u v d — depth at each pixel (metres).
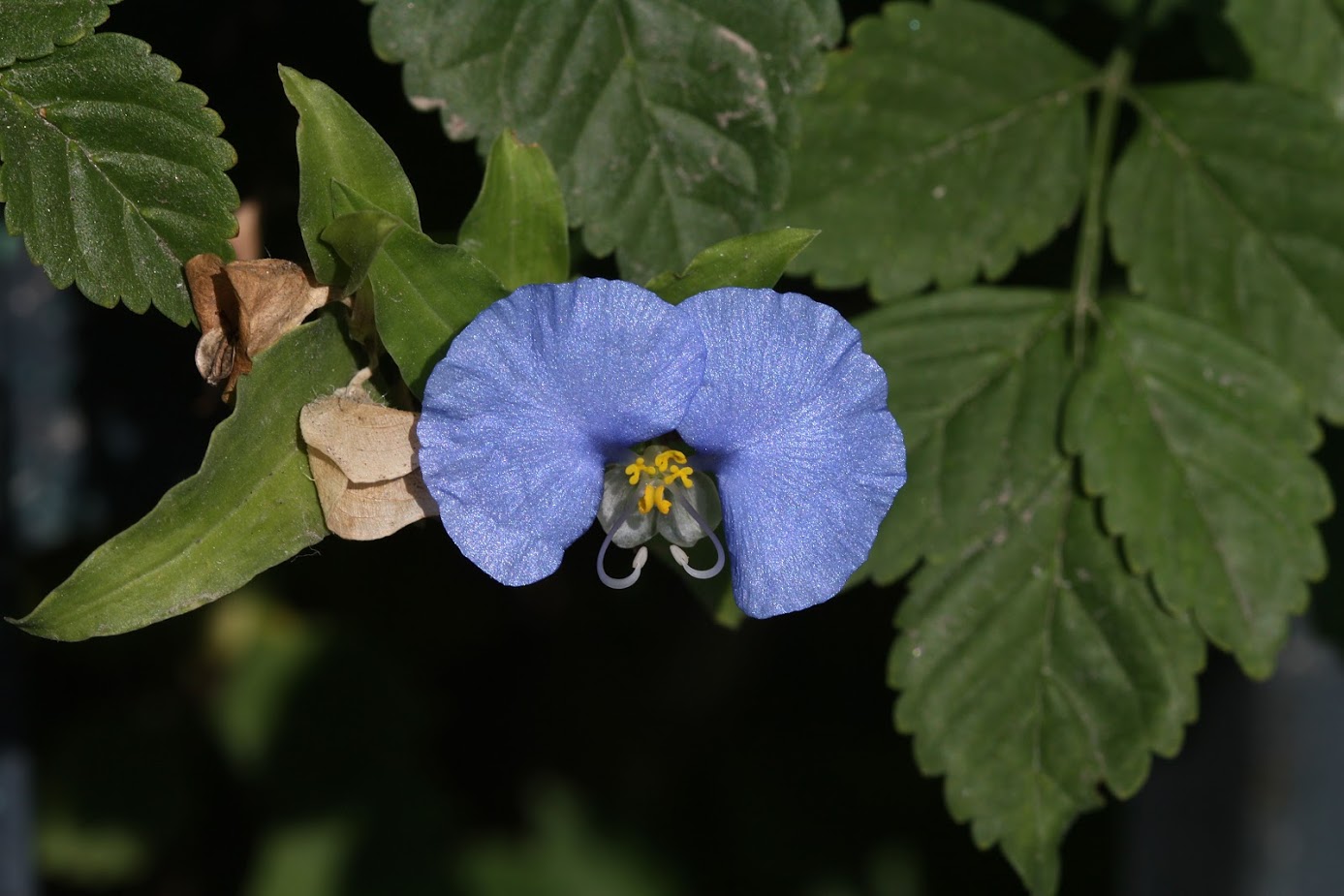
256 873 0.51
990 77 0.36
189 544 0.31
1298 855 0.43
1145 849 0.48
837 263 0.35
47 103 0.32
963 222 0.35
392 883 0.51
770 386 0.32
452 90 0.33
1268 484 0.35
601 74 0.33
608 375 0.31
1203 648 0.35
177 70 0.32
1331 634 0.39
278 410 0.32
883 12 0.35
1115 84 0.36
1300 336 0.36
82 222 0.32
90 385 0.38
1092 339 0.35
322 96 0.31
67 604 0.31
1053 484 0.35
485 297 0.32
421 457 0.31
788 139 0.33
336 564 0.50
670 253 0.33
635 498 0.32
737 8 0.33
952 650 0.35
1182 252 0.36
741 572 0.32
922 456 0.35
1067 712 0.35
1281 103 0.36
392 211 0.32
